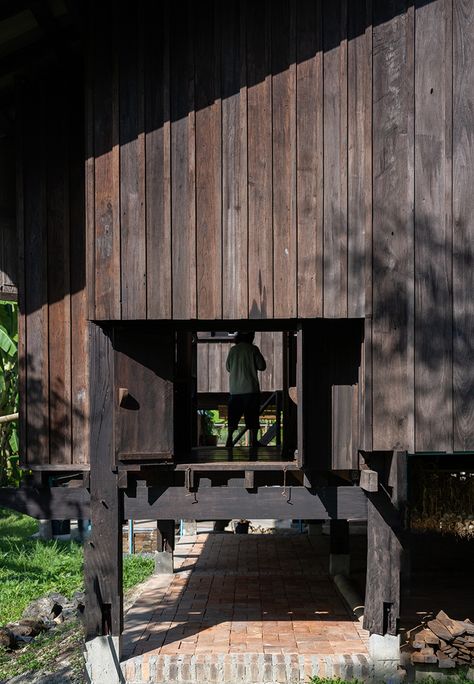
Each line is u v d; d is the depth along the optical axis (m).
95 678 7.25
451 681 7.16
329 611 9.07
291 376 9.09
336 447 7.35
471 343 7.02
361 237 7.04
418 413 6.98
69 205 7.79
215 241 7.07
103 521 7.31
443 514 7.78
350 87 7.03
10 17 7.02
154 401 7.33
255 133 7.07
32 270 7.78
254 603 9.48
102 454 7.32
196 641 7.87
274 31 7.07
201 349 16.16
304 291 7.03
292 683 7.14
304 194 7.05
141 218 7.12
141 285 7.11
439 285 7.02
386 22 7.01
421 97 7.01
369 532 7.28
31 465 7.68
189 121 7.09
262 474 7.63
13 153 8.50
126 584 11.02
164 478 7.56
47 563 12.54
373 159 7.00
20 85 7.82
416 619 8.69
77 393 7.74
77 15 7.04
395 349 7.02
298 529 15.73
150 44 7.12
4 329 15.61
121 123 7.12
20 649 8.66
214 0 7.11
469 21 7.04
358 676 7.15
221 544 13.55
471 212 7.03
